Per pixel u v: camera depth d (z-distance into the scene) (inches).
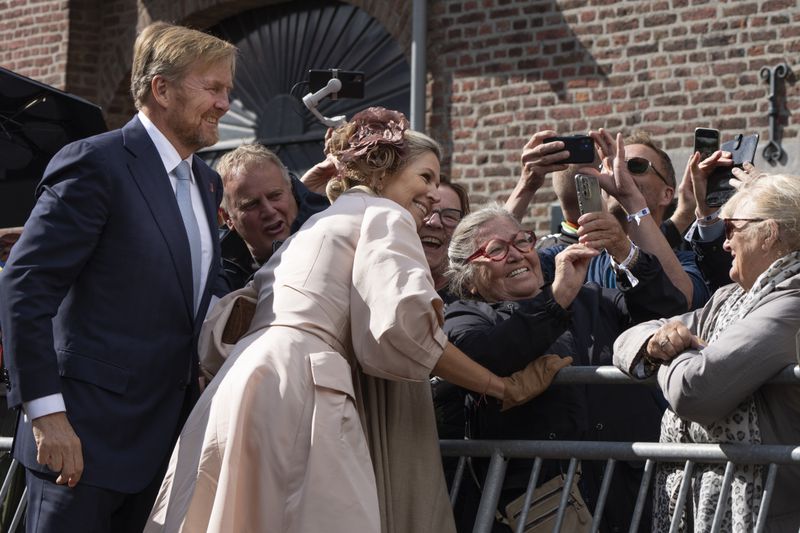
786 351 116.9
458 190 182.4
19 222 220.4
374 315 118.0
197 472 117.8
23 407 124.3
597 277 178.7
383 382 125.9
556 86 321.1
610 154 176.9
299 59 376.8
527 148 175.3
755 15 295.4
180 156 136.8
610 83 313.3
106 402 127.0
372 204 124.9
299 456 115.6
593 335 148.1
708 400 117.7
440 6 340.5
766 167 291.6
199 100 134.9
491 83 331.0
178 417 132.0
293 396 116.6
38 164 214.5
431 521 123.8
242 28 389.4
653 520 130.6
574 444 130.4
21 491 172.4
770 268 122.2
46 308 124.7
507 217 148.3
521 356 129.7
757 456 118.7
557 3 322.0
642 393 147.2
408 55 346.3
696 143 184.5
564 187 194.4
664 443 125.7
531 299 135.4
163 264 130.8
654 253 165.3
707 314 132.8
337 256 122.4
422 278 118.3
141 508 131.9
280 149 381.1
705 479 123.8
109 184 129.2
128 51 399.2
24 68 414.0
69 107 208.8
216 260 139.6
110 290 129.0
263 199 177.3
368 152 127.9
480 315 139.7
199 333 134.1
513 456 134.4
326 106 370.3
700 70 301.6
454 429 143.3
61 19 404.8
